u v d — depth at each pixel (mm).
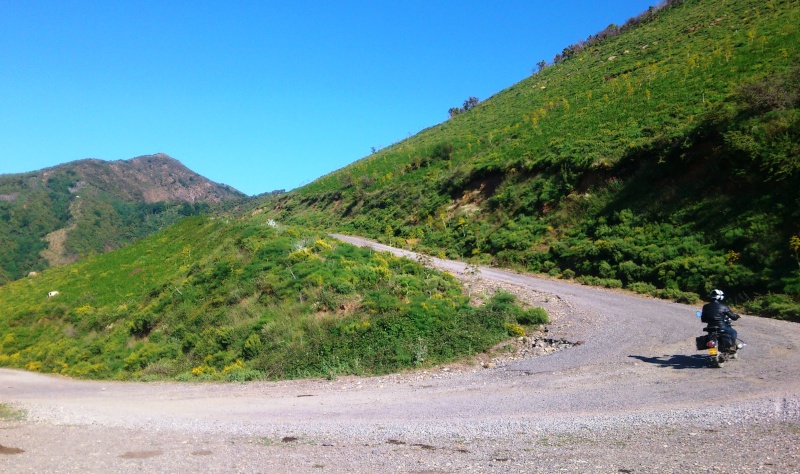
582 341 12094
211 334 17078
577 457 5152
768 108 22984
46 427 8023
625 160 28297
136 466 5723
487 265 28219
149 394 12352
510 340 13039
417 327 13586
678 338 11594
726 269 17812
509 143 44219
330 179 69438
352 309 15578
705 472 4453
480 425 6613
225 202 161125
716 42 46344
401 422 7145
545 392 8305
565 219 28562
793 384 7277
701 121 25344
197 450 6336
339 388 10570
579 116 42125
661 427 5938
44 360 22828
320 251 21922
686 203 23188
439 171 47500
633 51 63031
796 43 34500
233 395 10906
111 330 23484
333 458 5730
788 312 13766
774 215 18938
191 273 25422
